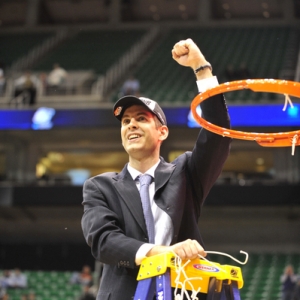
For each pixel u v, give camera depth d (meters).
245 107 47.66
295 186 46.25
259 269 48.00
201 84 7.72
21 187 49.19
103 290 7.17
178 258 6.09
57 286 45.22
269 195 46.38
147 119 7.97
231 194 46.72
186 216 7.72
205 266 6.48
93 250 7.18
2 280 44.34
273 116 47.00
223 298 6.55
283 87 6.44
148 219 7.34
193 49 7.84
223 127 7.68
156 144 8.03
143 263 6.38
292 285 37.25
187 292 6.44
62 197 48.62
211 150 7.73
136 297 6.29
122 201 7.57
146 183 7.67
